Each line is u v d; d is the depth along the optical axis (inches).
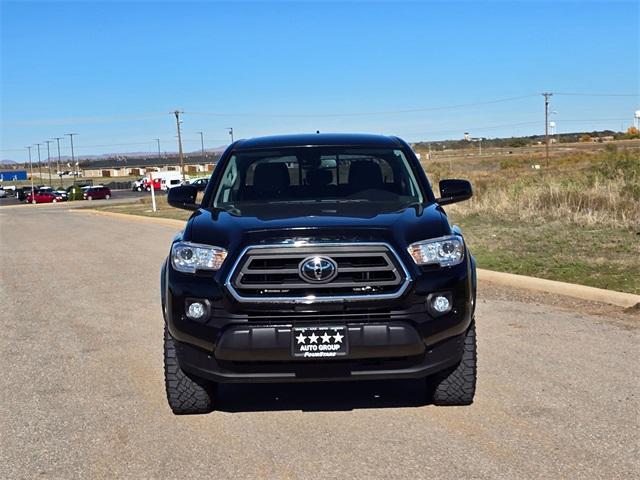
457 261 193.5
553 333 294.8
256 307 184.2
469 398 211.2
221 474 171.9
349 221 194.2
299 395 229.8
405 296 184.5
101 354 285.9
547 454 177.9
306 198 237.0
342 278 184.7
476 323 314.5
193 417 211.9
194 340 191.2
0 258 639.8
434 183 1195.3
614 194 661.3
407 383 238.7
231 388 238.5
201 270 191.3
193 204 249.0
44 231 1008.2
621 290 352.2
